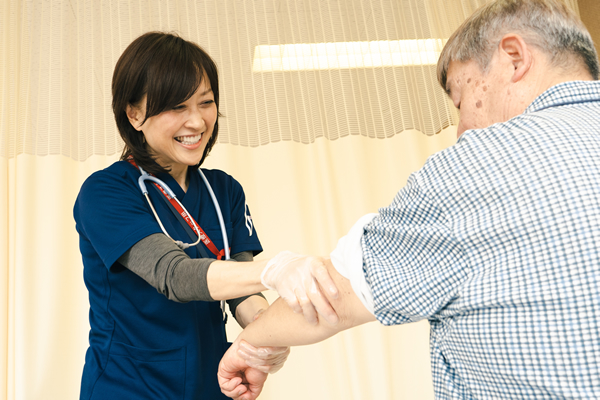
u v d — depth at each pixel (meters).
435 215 0.61
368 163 2.65
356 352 2.44
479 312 0.56
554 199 0.53
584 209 0.52
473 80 0.79
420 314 0.61
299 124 2.64
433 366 0.64
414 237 0.63
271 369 1.06
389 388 2.40
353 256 0.70
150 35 1.10
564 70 0.72
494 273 0.55
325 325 0.82
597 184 0.52
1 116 2.40
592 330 0.50
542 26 0.73
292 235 2.50
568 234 0.52
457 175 0.60
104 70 2.53
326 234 2.53
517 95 0.73
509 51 0.75
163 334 1.02
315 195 2.57
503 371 0.54
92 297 1.06
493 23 0.77
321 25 2.75
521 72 0.73
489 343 0.55
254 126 2.60
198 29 2.65
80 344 2.29
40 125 2.44
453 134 2.71
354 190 2.60
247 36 2.69
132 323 1.02
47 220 2.34
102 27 2.58
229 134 2.55
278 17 2.72
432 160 0.63
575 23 0.73
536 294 0.52
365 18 2.78
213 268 0.88
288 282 0.79
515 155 0.57
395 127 2.69
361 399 2.37
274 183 2.54
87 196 1.03
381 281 0.64
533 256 0.53
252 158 2.56
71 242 2.37
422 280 0.61
